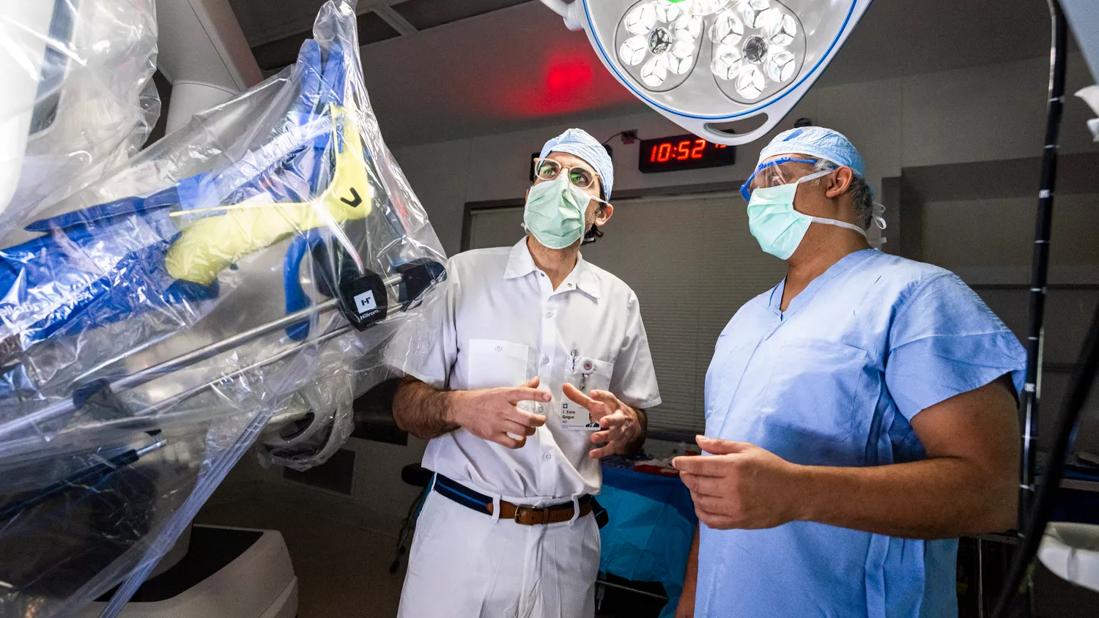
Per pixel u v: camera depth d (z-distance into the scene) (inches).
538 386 46.9
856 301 42.1
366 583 122.2
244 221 23.0
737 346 49.6
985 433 34.2
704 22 28.6
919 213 137.6
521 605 47.8
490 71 128.9
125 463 21.4
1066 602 103.6
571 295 57.4
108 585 22.8
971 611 100.2
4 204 18.2
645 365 61.8
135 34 23.2
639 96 29.9
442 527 50.0
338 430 34.1
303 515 167.9
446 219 170.6
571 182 55.0
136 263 20.9
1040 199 18.2
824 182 46.5
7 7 17.8
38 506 20.9
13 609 21.1
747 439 42.8
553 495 49.9
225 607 49.8
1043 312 17.9
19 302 18.7
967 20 99.0
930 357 36.5
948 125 114.2
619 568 96.6
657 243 145.5
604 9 29.2
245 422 24.8
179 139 26.0
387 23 112.2
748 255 135.9
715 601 42.1
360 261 26.0
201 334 22.4
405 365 33.6
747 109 28.1
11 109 18.0
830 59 24.9
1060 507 83.9
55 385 19.2
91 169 22.6
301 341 24.9
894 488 32.0
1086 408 14.6
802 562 38.8
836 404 39.8
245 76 50.9
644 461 107.7
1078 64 78.6
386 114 155.9
